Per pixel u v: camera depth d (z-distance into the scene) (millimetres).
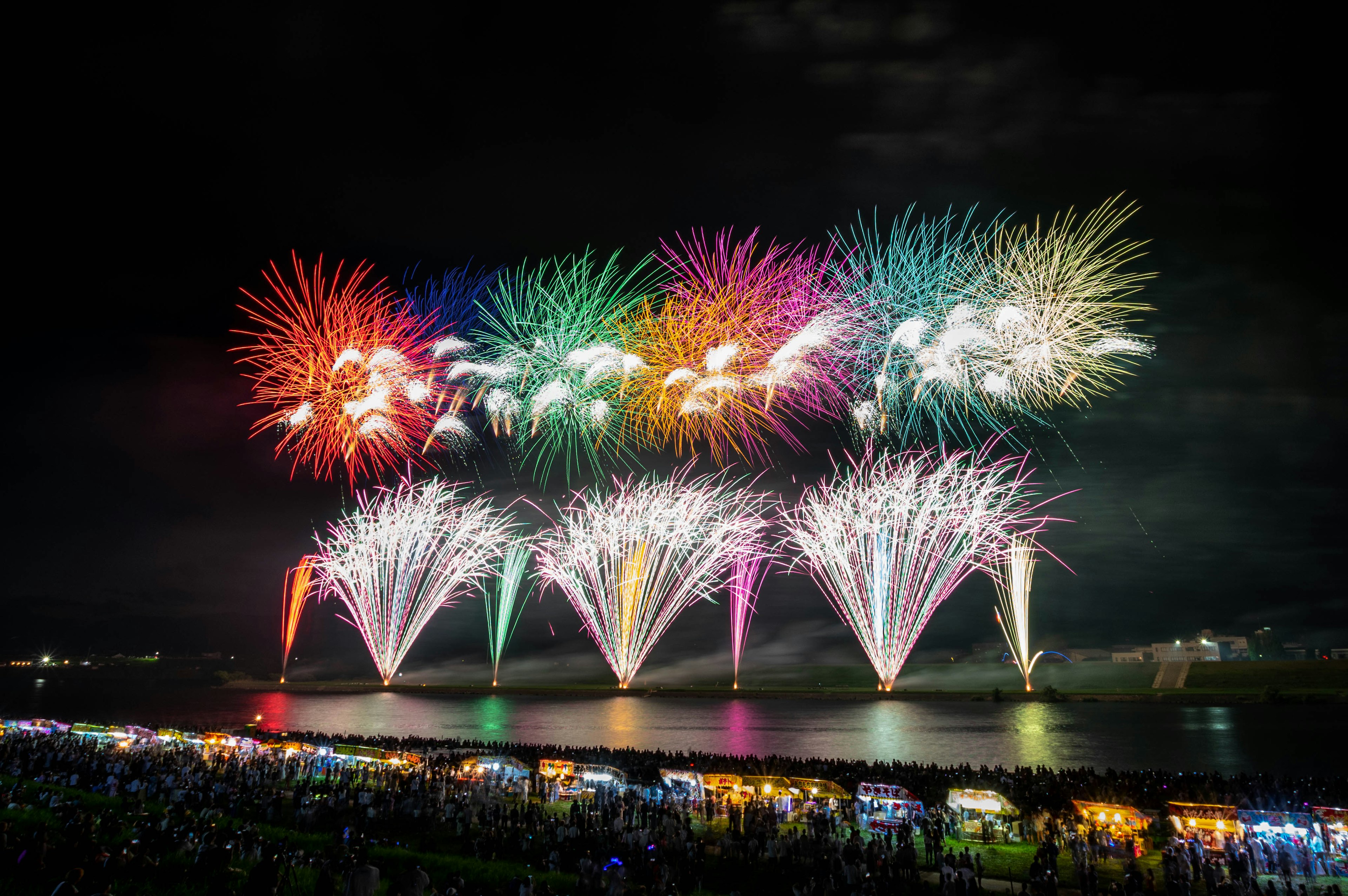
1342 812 28953
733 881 26234
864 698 144875
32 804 29500
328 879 17734
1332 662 144875
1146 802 36625
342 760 49562
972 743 77250
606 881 22828
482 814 33656
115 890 18219
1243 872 24562
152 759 47219
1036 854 28750
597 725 97375
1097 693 135375
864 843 31250
